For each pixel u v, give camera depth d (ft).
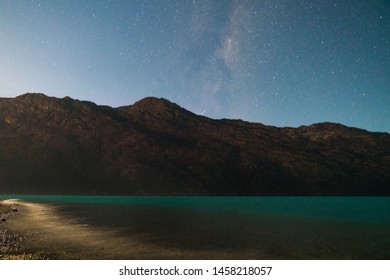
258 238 101.91
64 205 295.89
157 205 333.01
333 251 81.76
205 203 395.96
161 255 73.77
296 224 149.48
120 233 109.09
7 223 132.98
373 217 194.70
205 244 88.99
